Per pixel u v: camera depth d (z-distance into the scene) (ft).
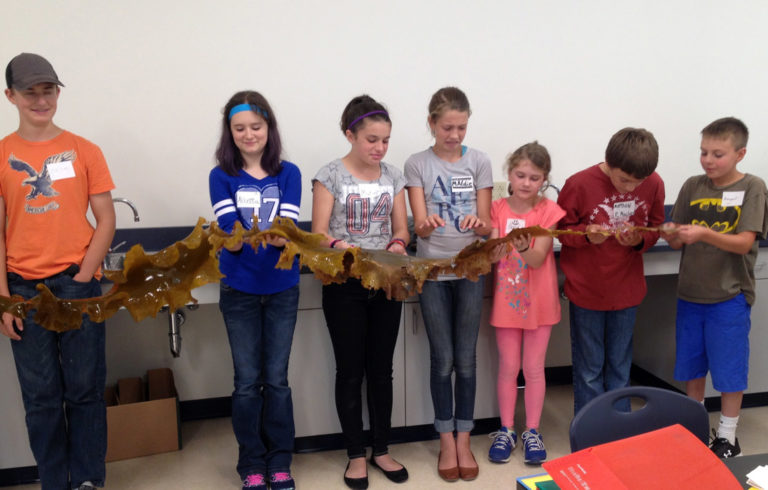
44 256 5.46
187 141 7.71
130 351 8.18
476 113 8.54
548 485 3.19
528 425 7.27
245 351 6.22
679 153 9.39
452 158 6.70
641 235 6.56
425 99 8.34
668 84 9.13
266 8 7.63
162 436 7.48
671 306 8.70
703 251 6.89
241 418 6.28
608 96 8.96
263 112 5.76
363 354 6.53
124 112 7.45
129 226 7.71
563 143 8.95
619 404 6.99
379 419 6.81
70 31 7.11
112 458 7.30
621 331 6.91
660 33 8.95
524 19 8.45
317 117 8.05
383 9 7.97
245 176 5.99
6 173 5.33
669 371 8.82
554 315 6.95
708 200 6.89
